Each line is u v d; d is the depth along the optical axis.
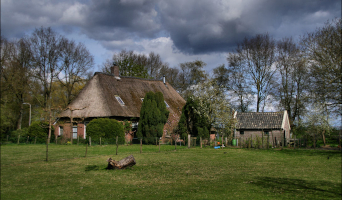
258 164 18.11
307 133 36.22
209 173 14.24
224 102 34.28
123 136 30.84
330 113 25.52
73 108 33.56
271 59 43.47
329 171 15.82
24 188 10.78
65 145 29.11
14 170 14.50
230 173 14.38
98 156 19.95
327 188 11.48
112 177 12.96
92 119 31.55
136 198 9.34
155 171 14.61
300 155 24.08
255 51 44.22
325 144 34.62
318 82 25.75
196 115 33.34
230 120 34.00
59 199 9.30
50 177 12.85
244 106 48.03
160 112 32.38
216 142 32.09
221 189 10.73
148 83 43.47
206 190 10.52
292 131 42.19
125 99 36.59
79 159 18.42
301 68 38.25
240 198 9.46
